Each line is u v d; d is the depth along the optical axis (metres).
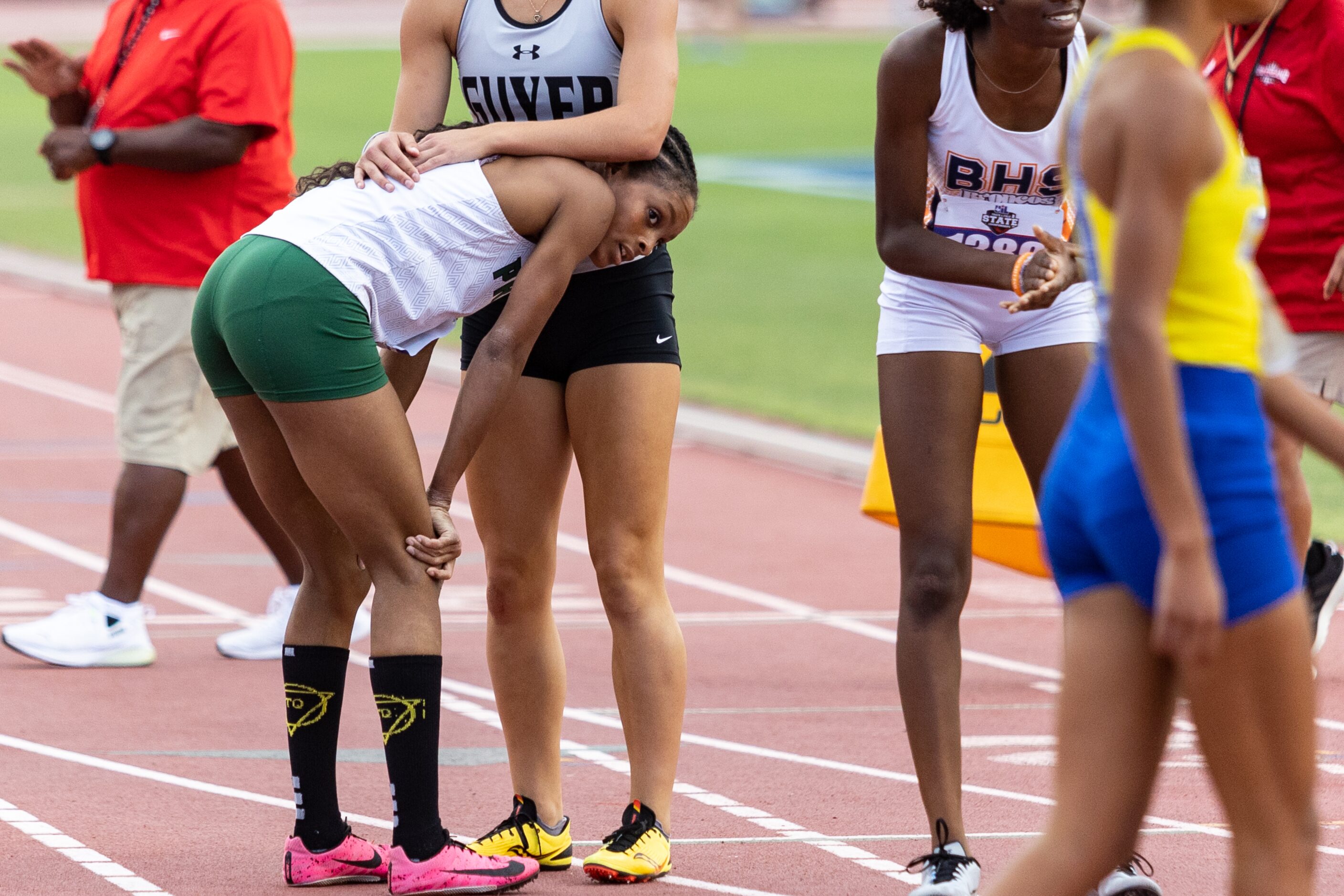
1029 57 16.78
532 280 16.14
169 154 25.59
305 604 16.98
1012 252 17.89
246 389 16.23
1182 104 11.40
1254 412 11.80
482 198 16.08
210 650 27.77
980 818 19.69
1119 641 12.07
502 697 18.11
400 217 15.90
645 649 17.77
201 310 16.14
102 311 68.19
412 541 16.12
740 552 35.56
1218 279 11.69
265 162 26.69
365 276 15.73
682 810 20.06
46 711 23.97
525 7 17.47
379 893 16.95
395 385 17.30
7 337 61.94
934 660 16.62
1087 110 11.83
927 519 17.00
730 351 59.78
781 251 84.62
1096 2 113.69
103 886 17.05
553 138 16.45
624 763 22.16
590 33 17.23
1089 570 12.30
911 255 17.16
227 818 19.50
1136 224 11.35
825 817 19.78
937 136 17.38
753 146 128.12
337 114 130.62
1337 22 22.59
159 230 26.05
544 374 17.69
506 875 16.66
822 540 36.75
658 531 17.89
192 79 26.09
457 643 28.62
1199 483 11.64
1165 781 21.12
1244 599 11.64
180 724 23.50
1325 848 18.44
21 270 75.31
